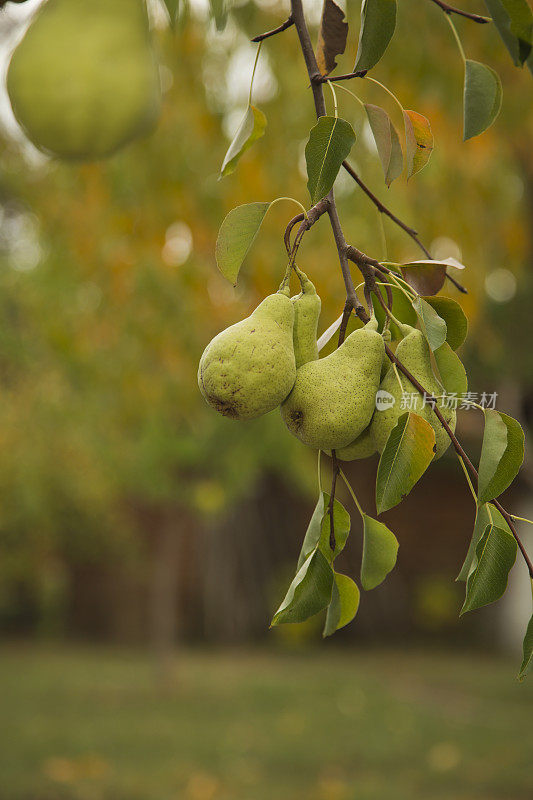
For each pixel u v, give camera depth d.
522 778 7.75
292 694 11.84
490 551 1.15
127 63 0.94
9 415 9.12
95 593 17.19
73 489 12.71
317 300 1.25
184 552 17.22
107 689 11.94
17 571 14.95
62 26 0.94
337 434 1.18
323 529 1.28
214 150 5.02
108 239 5.50
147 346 6.18
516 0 1.12
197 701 11.28
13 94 0.94
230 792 7.26
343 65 4.75
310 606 1.18
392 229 5.01
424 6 4.60
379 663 14.98
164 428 9.73
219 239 1.25
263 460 10.88
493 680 13.35
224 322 5.89
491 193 5.50
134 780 7.58
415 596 17.61
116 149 0.96
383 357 1.22
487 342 6.42
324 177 1.20
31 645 16.23
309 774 7.91
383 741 9.19
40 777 7.59
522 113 5.04
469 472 1.19
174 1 1.31
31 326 7.37
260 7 4.43
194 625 17.06
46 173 5.21
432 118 4.97
